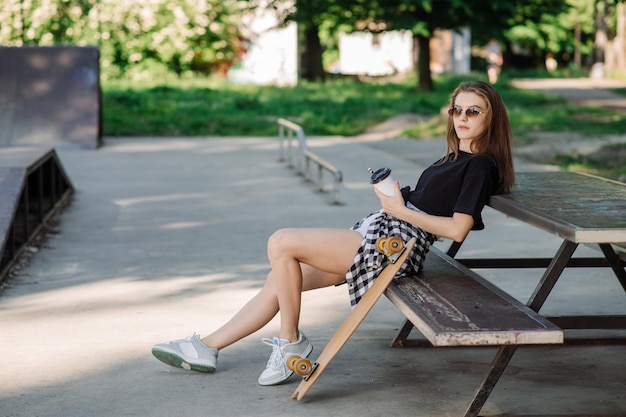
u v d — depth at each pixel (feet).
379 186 14.74
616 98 105.50
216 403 14.53
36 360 16.84
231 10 119.75
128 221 32.89
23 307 20.90
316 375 14.53
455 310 12.78
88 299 21.65
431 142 65.41
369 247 14.58
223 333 16.06
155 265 25.55
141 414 14.05
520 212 14.48
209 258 26.50
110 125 72.79
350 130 75.31
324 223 32.32
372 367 16.47
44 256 26.78
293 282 15.23
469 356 17.16
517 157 53.36
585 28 200.03
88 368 16.35
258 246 28.27
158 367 16.42
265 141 65.31
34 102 61.52
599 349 17.66
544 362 16.80
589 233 12.33
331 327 19.10
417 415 14.05
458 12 108.47
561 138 63.87
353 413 14.11
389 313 20.26
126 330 18.88
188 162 52.01
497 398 14.80
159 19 114.21
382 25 114.93
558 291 22.13
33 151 33.14
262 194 39.55
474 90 15.06
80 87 62.18
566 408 14.30
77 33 110.73
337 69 188.03
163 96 92.53
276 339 15.43
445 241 28.68
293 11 117.39
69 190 39.42
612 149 56.18
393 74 149.28
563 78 169.99
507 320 12.25
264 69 140.77
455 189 14.84
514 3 107.55
